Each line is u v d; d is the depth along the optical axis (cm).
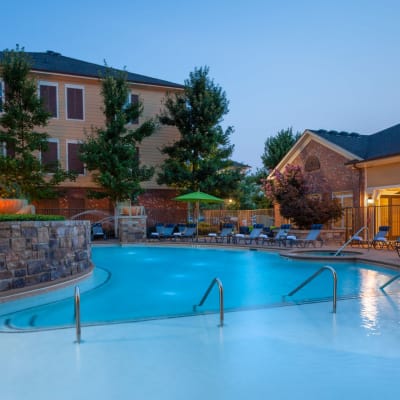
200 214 3077
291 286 950
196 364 409
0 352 448
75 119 2398
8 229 753
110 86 2155
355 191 1923
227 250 1777
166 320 574
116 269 1266
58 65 2505
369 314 602
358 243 1759
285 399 333
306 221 1892
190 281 1038
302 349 452
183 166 2398
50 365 409
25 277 793
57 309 708
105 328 537
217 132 2370
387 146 1900
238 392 346
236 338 492
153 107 2594
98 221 2406
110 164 2084
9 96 1973
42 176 2053
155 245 1930
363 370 393
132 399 334
